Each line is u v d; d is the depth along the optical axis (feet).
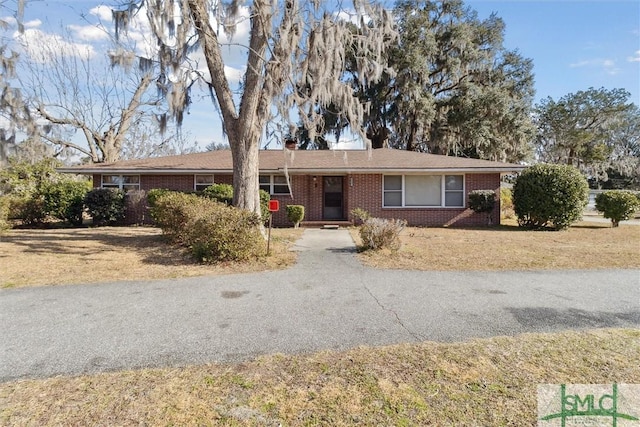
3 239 33.99
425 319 13.66
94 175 50.96
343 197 51.24
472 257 25.55
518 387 8.86
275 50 28.86
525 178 44.68
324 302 15.76
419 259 24.95
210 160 53.21
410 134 84.02
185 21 26.27
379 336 12.09
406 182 49.16
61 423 7.53
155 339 11.96
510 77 88.79
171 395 8.59
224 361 10.37
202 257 23.95
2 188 47.47
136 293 17.20
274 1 26.99
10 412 7.91
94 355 10.83
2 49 44.16
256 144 30.89
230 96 30.58
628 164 142.61
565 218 42.37
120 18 26.99
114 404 8.23
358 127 31.12
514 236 37.24
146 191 49.08
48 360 10.51
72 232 40.27
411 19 78.13
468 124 78.23
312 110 29.89
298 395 8.57
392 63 78.23
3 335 12.34
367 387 8.89
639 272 21.07
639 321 13.37
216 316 14.08
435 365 9.98
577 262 23.80
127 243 31.76
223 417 7.75
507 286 18.22
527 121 82.17
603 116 129.70
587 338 11.75
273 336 12.14
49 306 15.33
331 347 11.25
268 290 17.69
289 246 30.78
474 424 7.47
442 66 83.76
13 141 46.37
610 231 41.57
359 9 28.22
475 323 13.24
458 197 49.06
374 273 21.11
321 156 55.06
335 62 29.55
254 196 30.99
